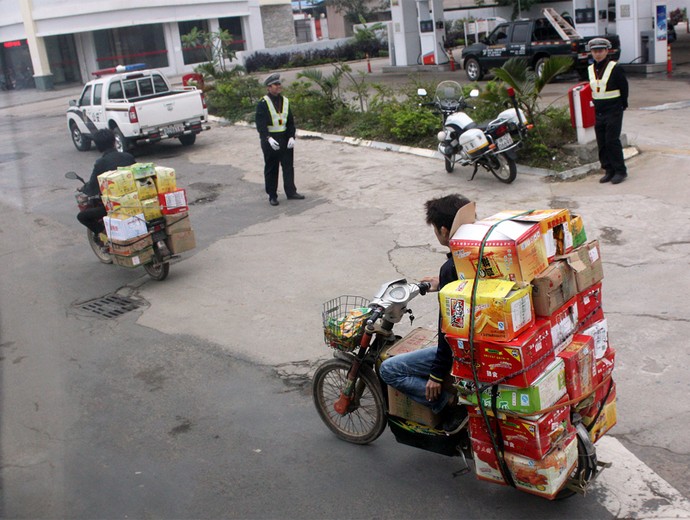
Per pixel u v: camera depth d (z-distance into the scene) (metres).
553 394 3.39
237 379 5.69
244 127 18.06
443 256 7.93
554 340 3.45
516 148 10.16
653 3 18.92
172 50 29.09
